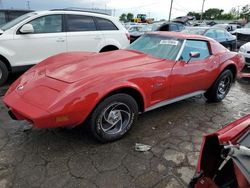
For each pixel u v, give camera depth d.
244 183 1.35
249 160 1.42
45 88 2.71
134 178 2.46
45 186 2.30
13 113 2.76
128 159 2.75
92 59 3.53
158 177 2.49
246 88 5.94
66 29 5.73
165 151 2.95
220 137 1.74
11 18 7.91
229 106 4.60
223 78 4.56
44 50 5.46
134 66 3.25
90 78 2.78
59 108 2.44
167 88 3.46
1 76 5.12
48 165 2.59
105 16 6.41
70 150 2.87
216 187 1.60
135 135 3.28
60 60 3.59
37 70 3.30
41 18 5.37
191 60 3.86
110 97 2.80
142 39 4.37
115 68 3.12
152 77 3.18
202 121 3.84
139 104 3.25
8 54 5.01
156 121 3.74
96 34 6.14
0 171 2.47
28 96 2.67
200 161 1.76
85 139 3.10
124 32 6.72
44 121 2.42
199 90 4.21
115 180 2.42
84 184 2.35
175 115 4.00
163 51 3.85
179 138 3.27
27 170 2.50
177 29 13.23
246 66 8.02
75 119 2.57
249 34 10.42
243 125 1.96
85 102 2.56
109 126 3.00
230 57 4.59
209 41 4.31
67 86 2.65
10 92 2.94
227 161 1.58
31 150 2.84
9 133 3.20
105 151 2.88
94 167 2.59
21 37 5.12
